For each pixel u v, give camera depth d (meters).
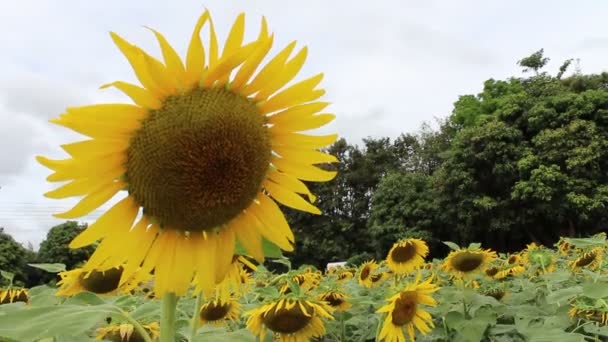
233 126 0.49
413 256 1.60
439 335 1.17
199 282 0.49
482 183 8.58
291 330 0.97
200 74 0.47
